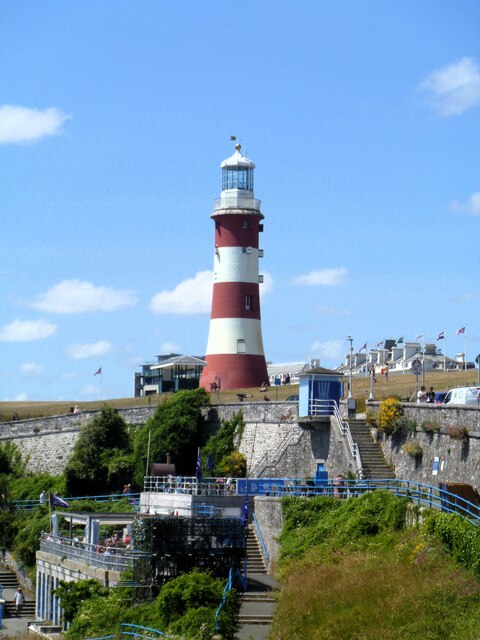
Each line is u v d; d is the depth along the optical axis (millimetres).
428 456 60938
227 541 53969
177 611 49312
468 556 44469
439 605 42000
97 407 110688
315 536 55875
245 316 104500
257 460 80312
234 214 104625
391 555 49469
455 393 66750
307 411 71812
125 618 51219
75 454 89688
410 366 124688
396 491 56125
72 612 57625
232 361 103688
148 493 67812
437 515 48250
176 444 85250
